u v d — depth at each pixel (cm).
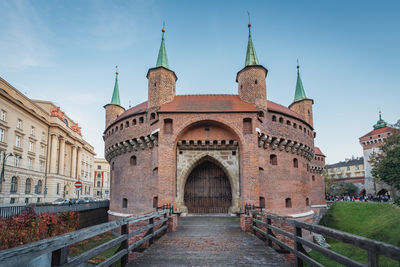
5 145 5181
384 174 2591
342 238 497
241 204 2339
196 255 1044
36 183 6325
